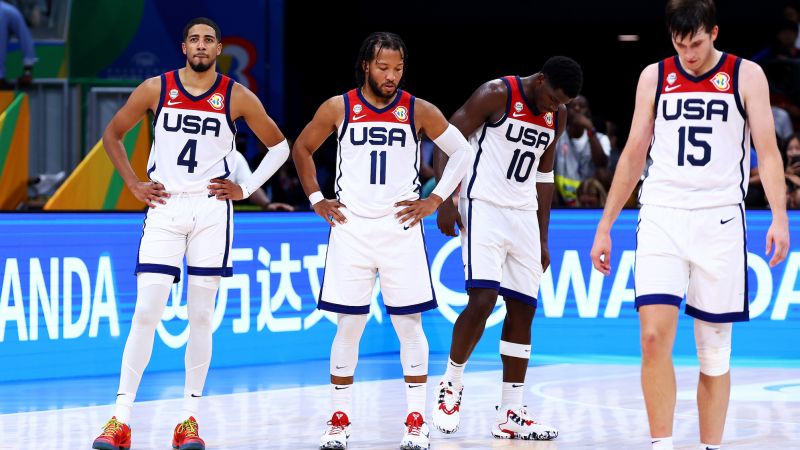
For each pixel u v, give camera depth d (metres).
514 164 15.55
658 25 36.97
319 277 23.70
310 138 14.58
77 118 29.78
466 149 14.58
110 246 21.00
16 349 19.95
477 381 20.58
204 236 14.16
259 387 19.78
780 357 23.48
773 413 17.20
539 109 15.45
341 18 36.47
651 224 12.17
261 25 34.00
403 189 14.28
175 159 14.08
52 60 33.25
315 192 14.55
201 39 13.98
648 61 37.72
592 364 22.94
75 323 20.59
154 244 14.03
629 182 12.44
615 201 12.49
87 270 20.72
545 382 20.48
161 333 21.58
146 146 24.34
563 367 22.50
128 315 21.28
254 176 14.64
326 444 14.22
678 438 15.05
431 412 17.42
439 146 14.66
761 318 23.52
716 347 12.44
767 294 23.52
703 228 12.03
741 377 21.12
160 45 33.69
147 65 33.72
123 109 14.34
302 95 36.22
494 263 15.43
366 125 14.17
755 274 23.48
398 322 14.45
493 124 15.57
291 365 22.72
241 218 22.36
